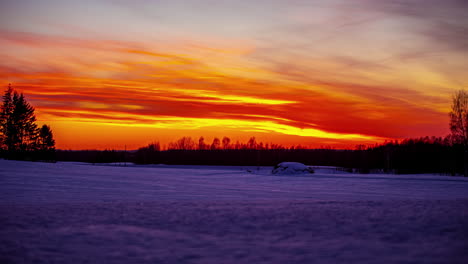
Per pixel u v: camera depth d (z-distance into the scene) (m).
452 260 7.07
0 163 43.56
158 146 148.38
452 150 63.50
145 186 26.58
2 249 7.88
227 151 147.62
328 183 33.22
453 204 13.88
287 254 7.78
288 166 49.72
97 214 11.89
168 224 10.51
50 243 8.44
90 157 154.38
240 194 22.09
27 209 12.70
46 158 89.81
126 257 7.57
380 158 95.62
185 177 40.44
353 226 10.12
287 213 12.05
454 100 56.75
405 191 25.28
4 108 75.31
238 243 8.66
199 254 7.81
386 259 7.26
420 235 9.02
